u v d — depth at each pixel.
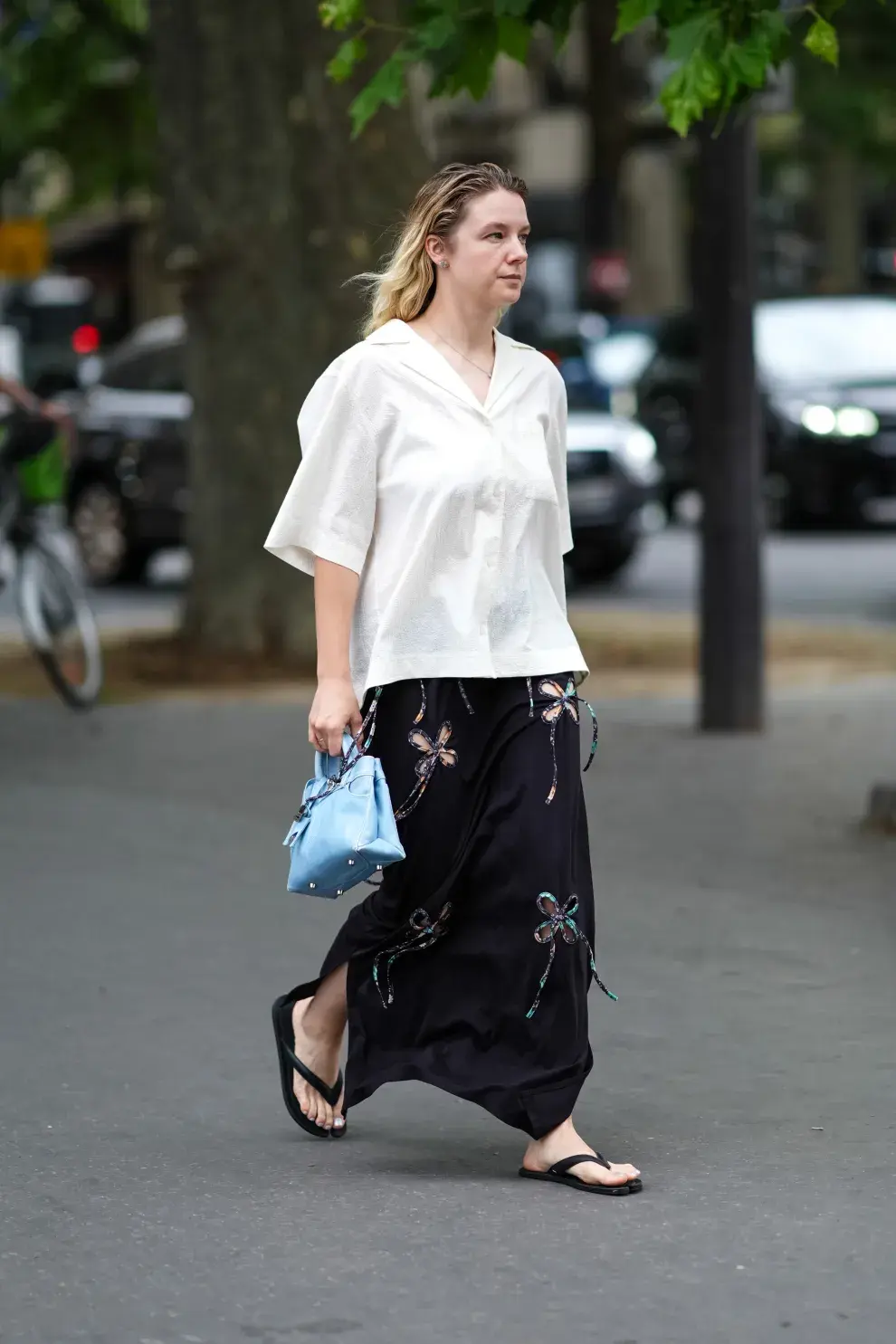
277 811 21.08
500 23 16.66
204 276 30.64
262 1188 11.23
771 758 23.72
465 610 11.13
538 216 112.06
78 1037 13.96
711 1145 11.84
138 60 47.38
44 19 47.19
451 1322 9.42
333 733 11.15
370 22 16.95
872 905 17.33
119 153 48.69
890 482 50.91
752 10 15.80
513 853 11.04
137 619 37.22
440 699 11.13
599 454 42.22
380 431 11.17
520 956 11.08
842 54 72.31
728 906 17.31
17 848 19.42
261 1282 9.91
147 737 25.22
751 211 24.88
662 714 26.95
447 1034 11.24
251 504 30.81
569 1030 11.15
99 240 104.88
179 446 41.56
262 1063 13.47
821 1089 12.83
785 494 51.50
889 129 77.06
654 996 14.84
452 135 110.00
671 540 53.56
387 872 11.30
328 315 30.61
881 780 22.36
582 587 43.28
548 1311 9.54
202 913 17.14
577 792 11.25
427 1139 12.08
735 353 24.95
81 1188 11.24
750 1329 9.33
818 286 68.44
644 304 105.56
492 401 11.21
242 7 30.05
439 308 11.32
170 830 20.20
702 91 15.73
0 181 53.44
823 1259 10.13
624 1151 11.75
